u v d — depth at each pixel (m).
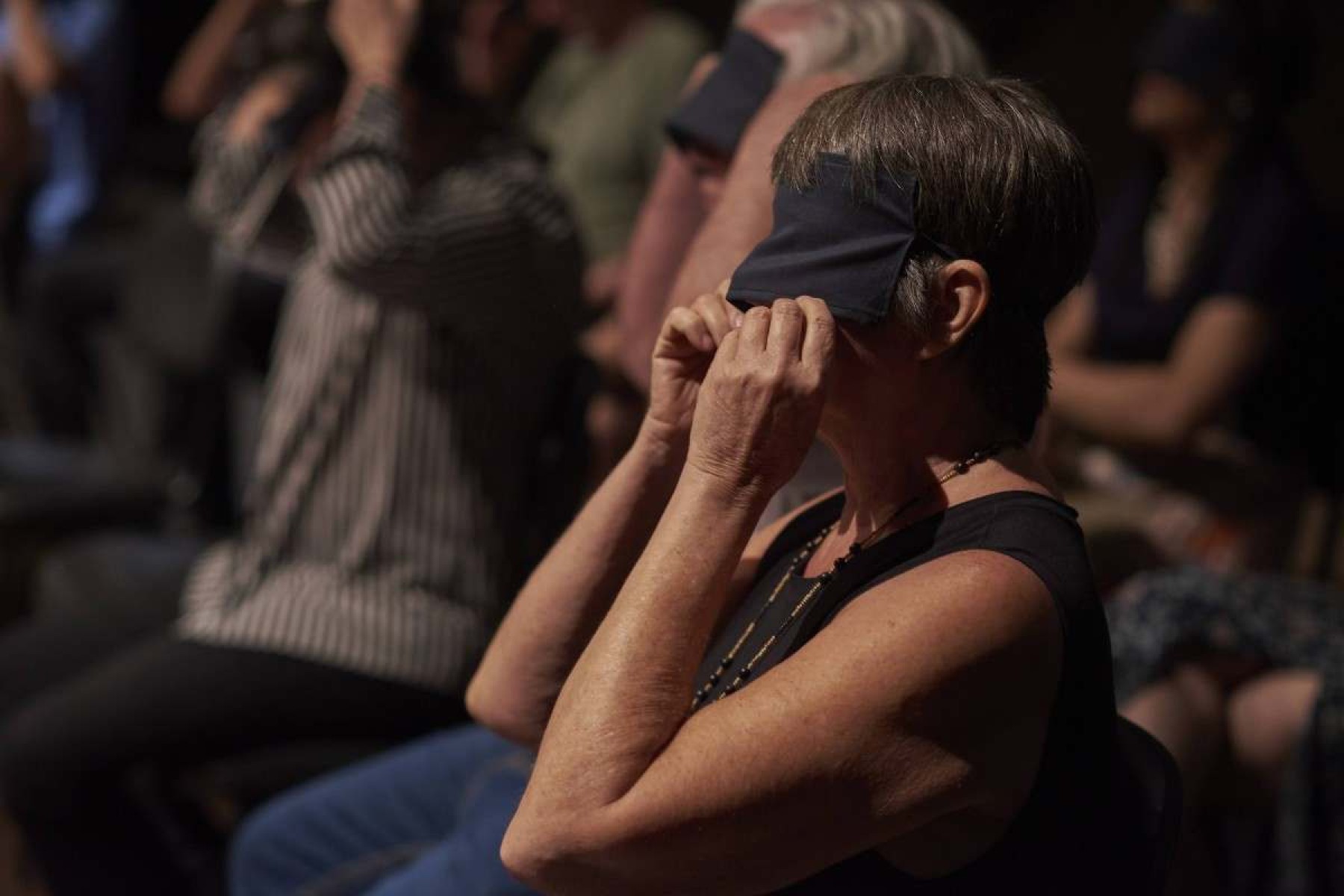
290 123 3.82
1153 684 3.30
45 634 4.06
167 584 4.20
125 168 7.57
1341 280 4.21
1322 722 3.22
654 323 2.87
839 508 2.07
